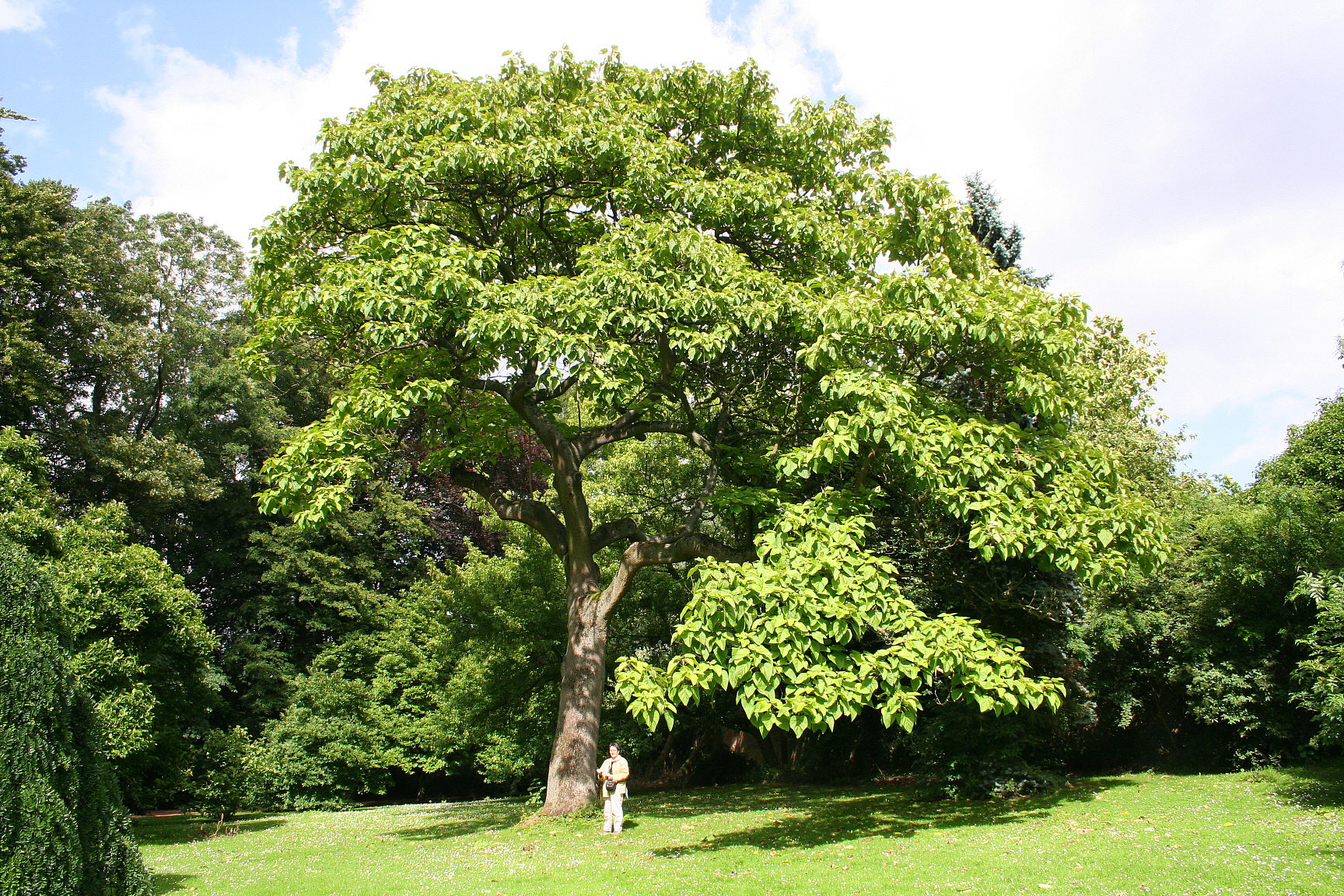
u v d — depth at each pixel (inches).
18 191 866.1
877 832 393.4
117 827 254.8
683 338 449.7
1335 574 462.3
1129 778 565.6
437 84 569.0
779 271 536.7
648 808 566.3
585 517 570.9
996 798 482.6
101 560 530.9
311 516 435.2
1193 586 594.6
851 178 569.3
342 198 516.7
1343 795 402.0
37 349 833.5
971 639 345.7
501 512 595.2
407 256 453.7
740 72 561.9
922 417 399.2
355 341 551.8
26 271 879.7
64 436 926.4
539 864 362.9
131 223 1227.9
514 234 579.2
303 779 931.3
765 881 296.7
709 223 527.2
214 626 1216.2
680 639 330.6
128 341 975.0
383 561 1314.0
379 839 513.7
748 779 833.5
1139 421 799.1
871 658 331.0
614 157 505.7
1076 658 569.0
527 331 433.4
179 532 1168.8
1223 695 552.4
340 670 1053.2
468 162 491.2
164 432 1178.6
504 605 780.6
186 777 642.8
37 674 237.8
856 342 422.6
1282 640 531.5
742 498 456.1
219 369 1171.3
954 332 406.0
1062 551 378.3
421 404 526.6
